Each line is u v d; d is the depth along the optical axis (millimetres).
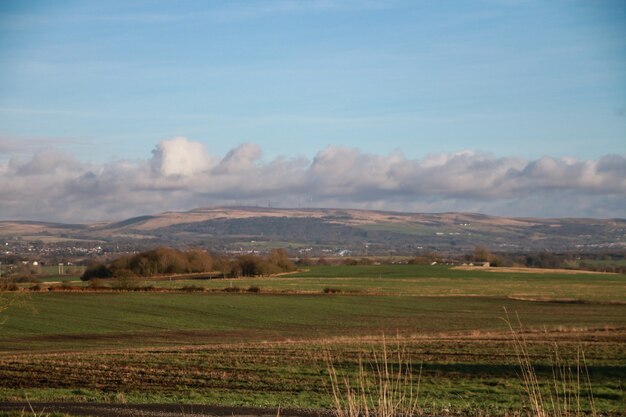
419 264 174250
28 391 24000
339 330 59344
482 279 127812
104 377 28109
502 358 33406
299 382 26203
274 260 142375
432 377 27562
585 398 21969
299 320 67875
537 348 37594
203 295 87562
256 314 71750
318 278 126125
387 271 146500
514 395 22703
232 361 33094
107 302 78250
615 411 19406
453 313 73875
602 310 75375
